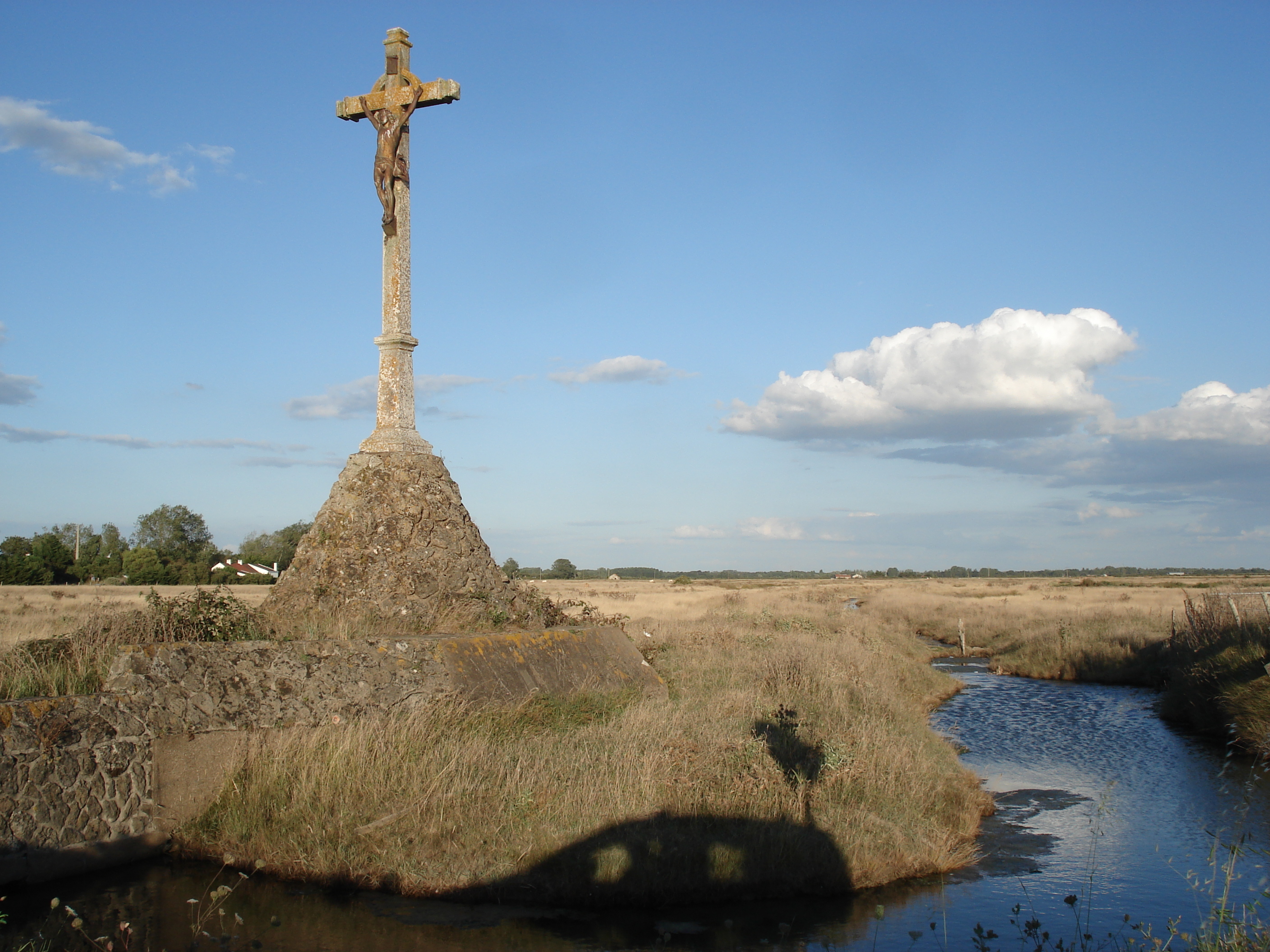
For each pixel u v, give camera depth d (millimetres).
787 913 6902
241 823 7484
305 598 11391
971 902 7367
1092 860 8508
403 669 9367
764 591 68500
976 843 8984
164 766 7609
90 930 6031
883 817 8422
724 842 7418
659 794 7969
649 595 48594
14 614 17438
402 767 7965
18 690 7781
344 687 8828
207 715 7945
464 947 6059
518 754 8539
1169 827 9656
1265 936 5770
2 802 6660
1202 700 15906
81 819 7062
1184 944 6395
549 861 7039
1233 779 11766
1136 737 14969
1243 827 9516
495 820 7469
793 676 13578
